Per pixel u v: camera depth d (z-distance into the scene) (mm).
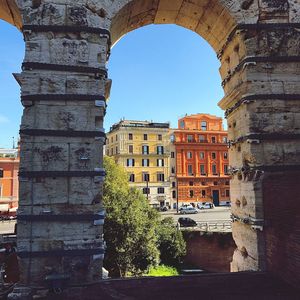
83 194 13586
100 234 13484
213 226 50625
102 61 14531
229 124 17969
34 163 13492
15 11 15469
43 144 13664
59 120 13859
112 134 98188
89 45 14555
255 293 11883
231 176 17812
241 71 15875
